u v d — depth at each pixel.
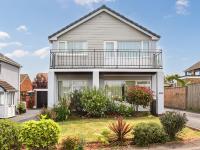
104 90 23.06
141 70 23.91
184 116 13.93
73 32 25.84
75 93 22.52
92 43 25.83
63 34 25.78
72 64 25.45
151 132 13.16
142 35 25.88
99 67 24.22
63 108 21.00
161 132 13.33
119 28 25.95
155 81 25.00
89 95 21.77
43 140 11.54
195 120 19.97
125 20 25.77
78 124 18.38
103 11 25.88
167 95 38.53
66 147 11.83
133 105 22.44
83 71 24.00
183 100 32.59
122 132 13.30
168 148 12.59
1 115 26.83
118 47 25.86
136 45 25.83
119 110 21.89
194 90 29.56
